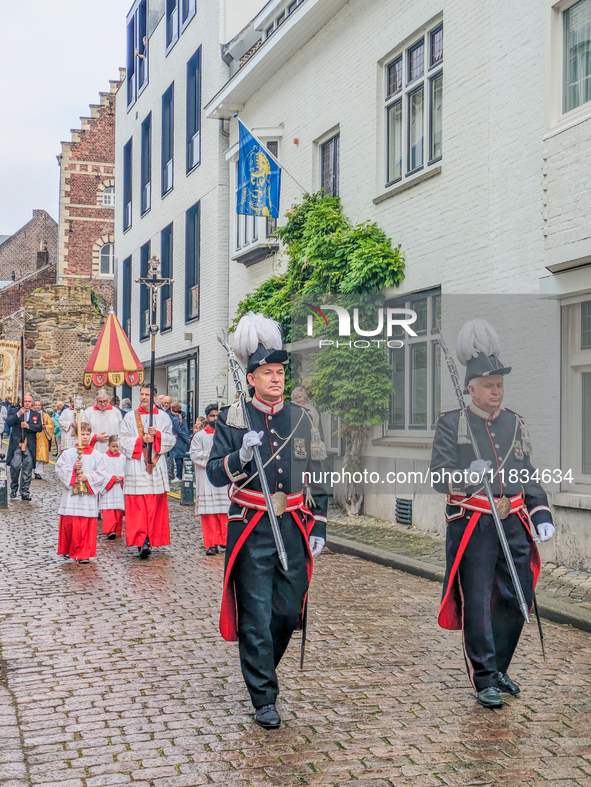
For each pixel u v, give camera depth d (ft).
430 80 36.81
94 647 19.08
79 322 107.65
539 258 29.04
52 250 216.74
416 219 37.11
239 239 60.64
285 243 46.96
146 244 84.02
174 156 74.54
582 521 26.48
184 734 13.78
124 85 93.35
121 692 15.94
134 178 88.07
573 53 27.94
